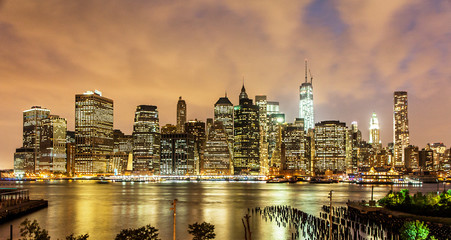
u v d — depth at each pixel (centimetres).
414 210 15062
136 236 8700
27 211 19362
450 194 15850
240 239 13000
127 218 18438
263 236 13262
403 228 10600
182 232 14575
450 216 14175
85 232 14838
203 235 9412
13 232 13750
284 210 18925
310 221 15500
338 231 13250
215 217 18500
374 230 13212
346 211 18688
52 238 13625
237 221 16938
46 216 18825
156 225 16300
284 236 13162
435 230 11669
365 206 17300
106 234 14500
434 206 14775
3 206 18425
